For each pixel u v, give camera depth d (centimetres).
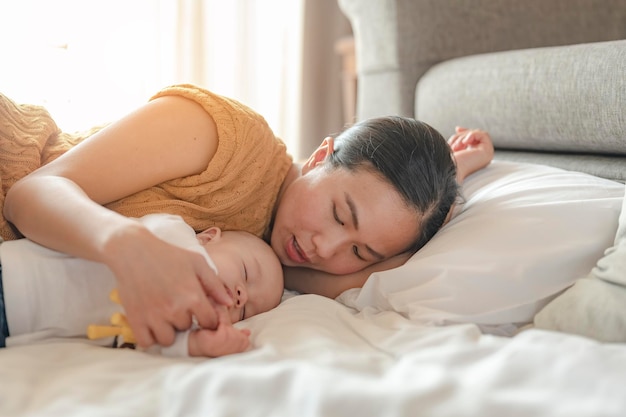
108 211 74
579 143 125
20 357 67
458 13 174
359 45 190
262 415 55
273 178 104
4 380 62
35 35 175
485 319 83
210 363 65
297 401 55
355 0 185
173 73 209
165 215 85
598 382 56
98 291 78
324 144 103
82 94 187
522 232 90
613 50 117
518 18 179
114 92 194
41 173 83
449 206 101
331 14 267
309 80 264
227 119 96
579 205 93
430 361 63
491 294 85
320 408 54
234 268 87
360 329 78
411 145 95
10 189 84
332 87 271
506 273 85
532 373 58
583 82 120
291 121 256
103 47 190
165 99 96
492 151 124
